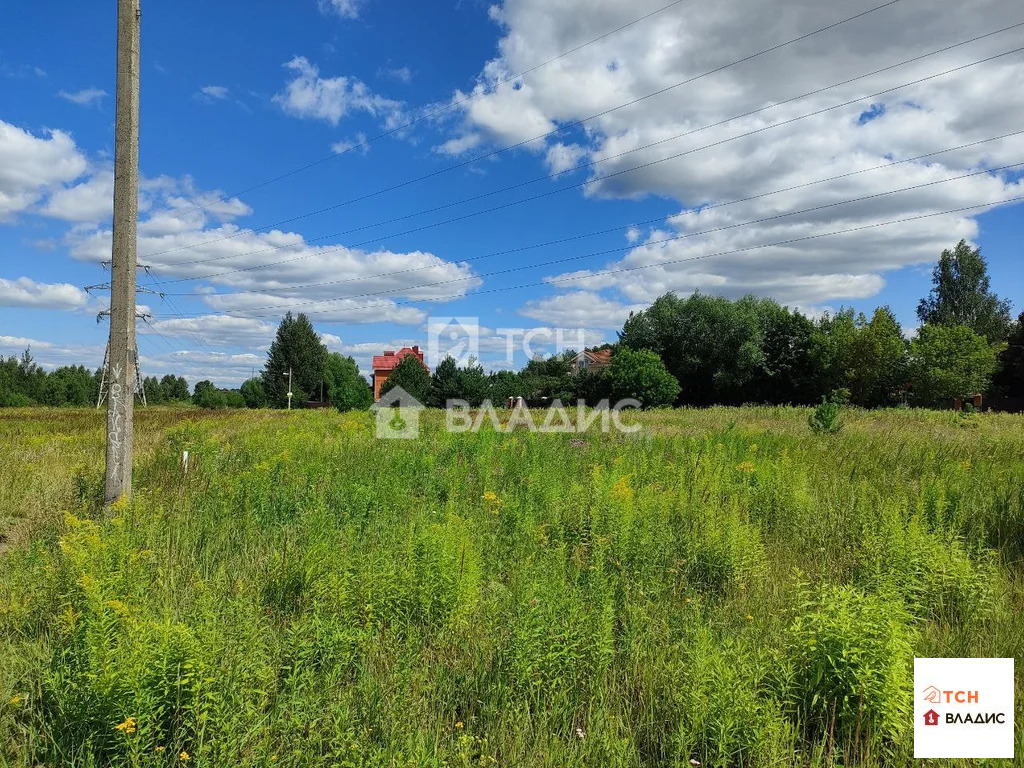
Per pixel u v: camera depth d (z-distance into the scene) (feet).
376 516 24.67
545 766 10.55
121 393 28.45
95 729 10.61
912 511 25.07
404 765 9.84
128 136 29.53
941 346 141.49
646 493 24.72
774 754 10.16
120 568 15.81
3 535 25.18
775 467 31.09
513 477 33.60
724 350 167.12
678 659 13.23
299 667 12.39
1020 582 19.10
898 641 11.51
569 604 14.10
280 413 123.54
